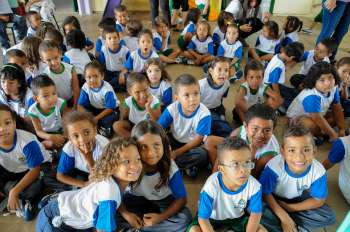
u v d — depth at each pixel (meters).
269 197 1.31
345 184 1.47
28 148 1.35
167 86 2.11
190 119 1.61
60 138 1.70
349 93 2.21
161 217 1.25
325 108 1.91
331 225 1.35
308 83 1.88
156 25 3.24
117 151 1.06
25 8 3.58
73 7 5.05
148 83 1.87
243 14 3.68
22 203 1.38
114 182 1.10
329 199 1.54
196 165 1.63
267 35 3.12
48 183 1.48
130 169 1.07
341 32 2.97
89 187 1.15
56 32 2.61
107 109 2.00
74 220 1.15
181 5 4.36
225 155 1.09
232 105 2.36
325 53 2.41
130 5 5.02
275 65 2.29
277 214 1.29
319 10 5.04
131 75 1.80
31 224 1.36
